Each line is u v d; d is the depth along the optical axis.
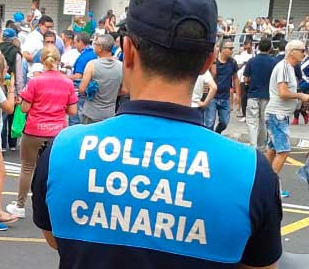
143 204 1.29
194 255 1.28
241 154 1.31
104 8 20.80
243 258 1.34
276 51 10.87
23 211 5.66
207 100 7.83
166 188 1.29
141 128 1.34
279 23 20.72
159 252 1.29
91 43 10.00
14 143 9.16
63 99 5.42
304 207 7.00
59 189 1.34
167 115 1.34
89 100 6.62
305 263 2.22
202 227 1.27
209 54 1.35
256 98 8.36
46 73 5.41
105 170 1.32
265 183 1.28
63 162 1.35
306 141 11.23
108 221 1.31
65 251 1.35
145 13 1.31
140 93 1.37
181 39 1.29
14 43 8.12
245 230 1.28
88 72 6.53
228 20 20.42
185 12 1.29
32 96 5.29
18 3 20.67
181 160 1.30
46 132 5.34
